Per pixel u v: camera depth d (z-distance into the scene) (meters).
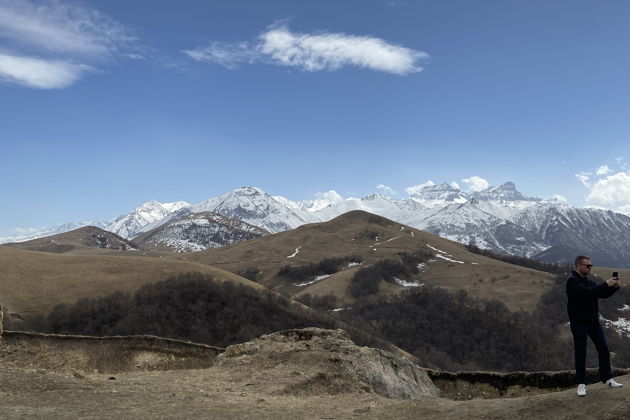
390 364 26.84
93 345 42.00
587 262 12.60
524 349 126.81
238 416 14.38
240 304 101.00
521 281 198.75
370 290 188.12
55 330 87.81
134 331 87.19
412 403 15.07
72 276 105.75
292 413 14.92
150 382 20.02
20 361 38.19
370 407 15.34
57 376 18.78
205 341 89.88
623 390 12.00
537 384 26.67
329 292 186.38
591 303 12.38
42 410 14.34
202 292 102.12
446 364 111.94
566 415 11.79
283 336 29.41
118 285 102.75
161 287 101.69
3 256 109.19
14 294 94.75
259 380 20.67
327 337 28.95
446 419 13.13
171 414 14.45
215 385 19.77
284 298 110.50
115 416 13.97
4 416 13.43
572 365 116.56
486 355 125.69
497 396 27.44
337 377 22.11
